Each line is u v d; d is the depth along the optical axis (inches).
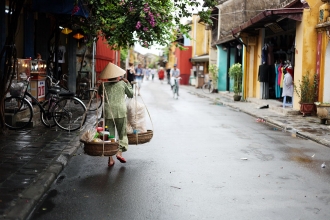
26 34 548.7
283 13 577.0
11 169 260.5
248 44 819.4
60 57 697.0
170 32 486.9
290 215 197.3
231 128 477.7
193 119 553.6
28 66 455.5
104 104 284.0
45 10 467.5
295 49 608.1
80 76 750.5
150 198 220.7
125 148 286.8
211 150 346.9
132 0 454.0
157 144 369.7
